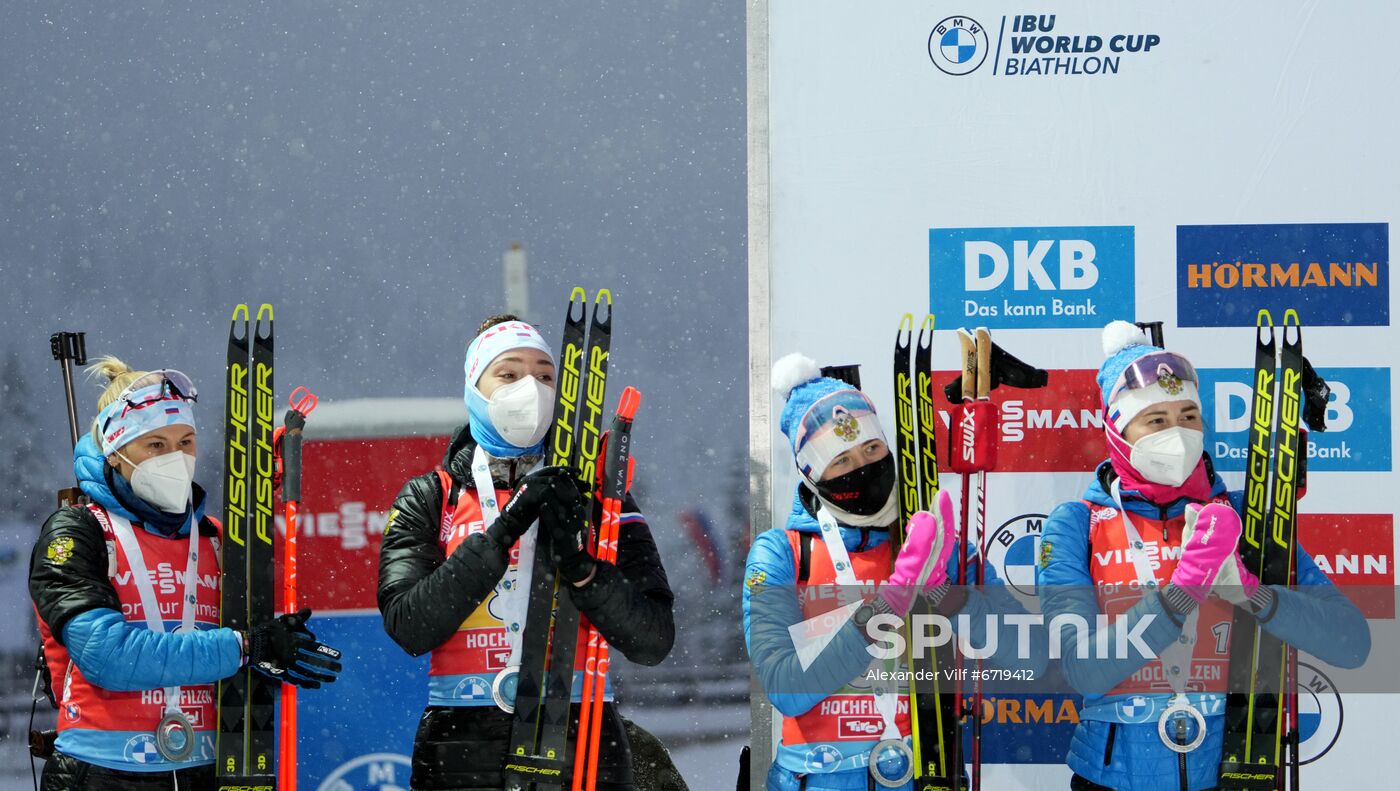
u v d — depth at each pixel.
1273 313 7.71
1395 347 7.68
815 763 7.20
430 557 7.15
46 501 18.03
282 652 7.21
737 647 17.55
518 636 7.17
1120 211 7.73
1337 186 7.68
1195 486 7.28
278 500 10.23
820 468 7.19
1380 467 7.68
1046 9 7.73
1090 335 7.75
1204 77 7.71
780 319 7.76
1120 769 7.19
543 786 7.01
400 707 10.16
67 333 8.49
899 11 7.75
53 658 7.35
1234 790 7.25
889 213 7.75
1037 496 7.78
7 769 14.28
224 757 7.37
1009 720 7.74
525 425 7.18
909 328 7.73
